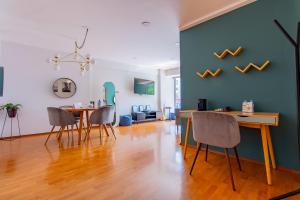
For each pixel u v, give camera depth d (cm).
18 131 425
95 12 281
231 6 262
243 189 167
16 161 245
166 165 228
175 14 289
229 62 269
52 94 479
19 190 165
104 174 200
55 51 483
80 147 318
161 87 791
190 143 317
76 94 526
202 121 186
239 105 257
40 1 250
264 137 186
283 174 201
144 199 150
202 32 303
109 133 457
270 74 228
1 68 400
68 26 333
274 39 225
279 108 220
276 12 224
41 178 190
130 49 484
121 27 338
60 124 342
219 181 183
